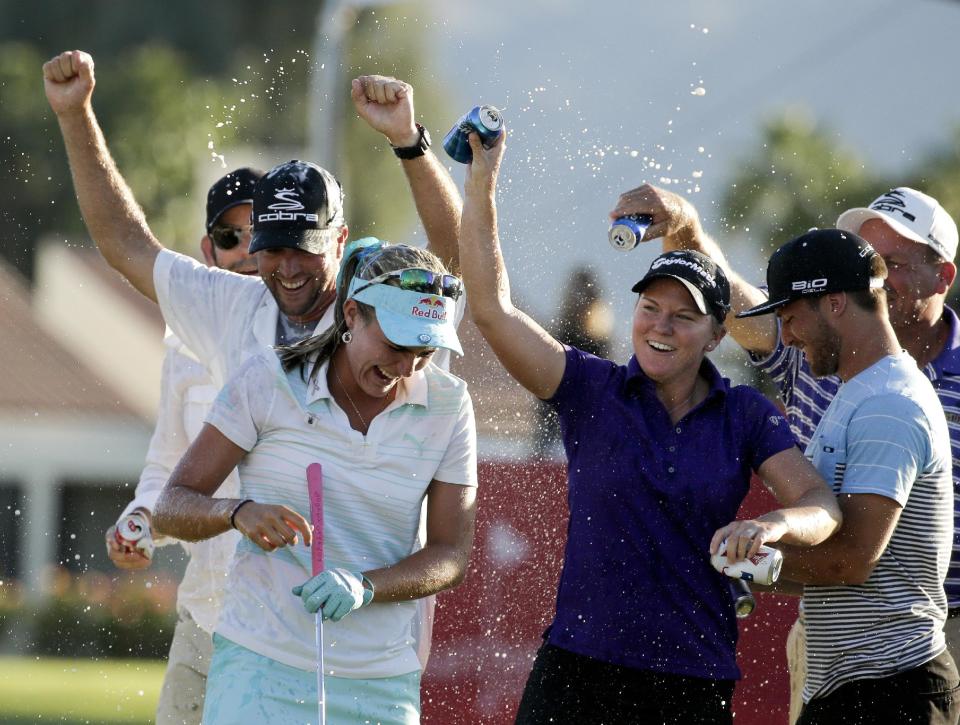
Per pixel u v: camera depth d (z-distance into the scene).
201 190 109.62
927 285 18.80
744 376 39.72
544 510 21.08
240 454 14.28
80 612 56.12
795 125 76.75
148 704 37.56
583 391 16.05
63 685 41.84
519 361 15.91
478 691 20.55
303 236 16.02
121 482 82.94
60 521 82.25
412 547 14.66
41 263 98.94
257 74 112.62
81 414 83.25
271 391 14.20
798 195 75.19
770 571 14.18
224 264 19.11
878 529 15.39
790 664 18.45
